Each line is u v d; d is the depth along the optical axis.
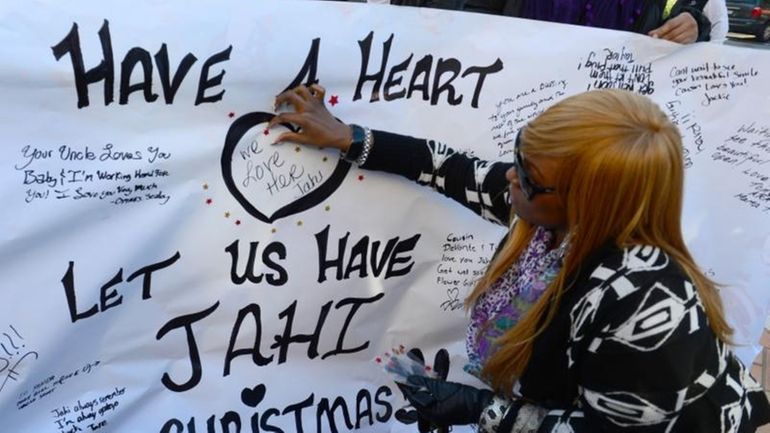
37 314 1.52
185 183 1.61
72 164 1.49
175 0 1.52
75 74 1.46
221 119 1.62
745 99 2.10
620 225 1.14
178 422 1.75
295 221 1.74
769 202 2.20
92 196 1.52
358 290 1.86
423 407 1.57
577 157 1.12
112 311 1.61
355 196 1.78
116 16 1.48
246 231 1.70
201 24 1.55
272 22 1.62
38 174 1.46
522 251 1.41
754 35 14.28
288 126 1.68
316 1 1.65
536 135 1.18
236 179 1.66
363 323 1.90
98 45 1.47
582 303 1.17
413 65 1.79
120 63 1.49
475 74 1.86
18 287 1.49
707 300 1.17
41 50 1.42
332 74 1.71
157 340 1.68
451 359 2.03
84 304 1.57
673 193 1.13
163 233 1.62
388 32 1.74
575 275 1.21
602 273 1.15
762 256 2.24
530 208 1.26
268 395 1.83
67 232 1.52
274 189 1.70
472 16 1.82
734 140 2.12
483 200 1.65
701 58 2.05
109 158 1.52
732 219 2.19
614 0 2.15
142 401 1.70
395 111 1.81
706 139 2.11
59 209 1.50
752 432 1.24
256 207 1.70
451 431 2.02
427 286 1.94
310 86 1.69
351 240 1.81
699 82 2.07
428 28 1.78
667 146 1.10
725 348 1.19
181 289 1.67
